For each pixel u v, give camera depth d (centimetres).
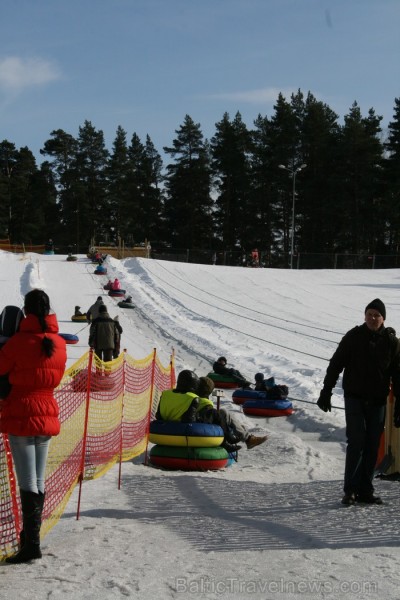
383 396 736
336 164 9712
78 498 710
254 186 10544
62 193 11600
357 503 727
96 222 11525
